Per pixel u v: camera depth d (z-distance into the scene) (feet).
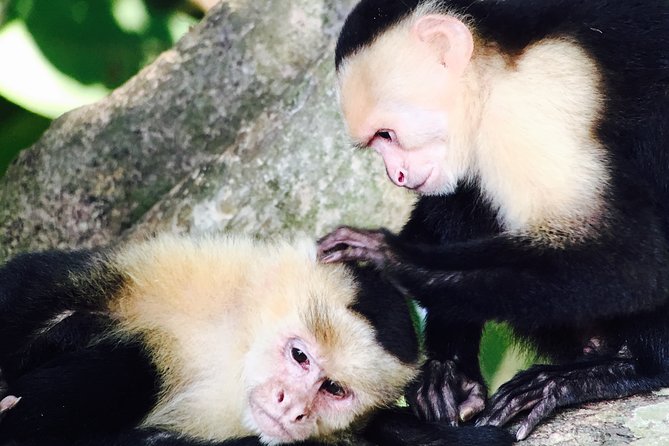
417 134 26.86
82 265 25.82
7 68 36.19
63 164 34.73
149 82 35.09
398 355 25.80
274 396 25.18
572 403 25.39
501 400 25.44
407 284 25.48
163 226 34.17
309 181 34.04
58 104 36.40
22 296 24.91
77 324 25.50
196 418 25.59
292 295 25.91
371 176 33.94
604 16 26.14
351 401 25.48
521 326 25.80
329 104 34.09
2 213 35.17
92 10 36.88
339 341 25.38
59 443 23.80
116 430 24.49
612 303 24.35
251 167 34.19
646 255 24.34
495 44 26.25
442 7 26.89
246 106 34.78
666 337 25.62
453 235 28.12
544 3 26.40
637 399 25.41
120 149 34.73
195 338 25.88
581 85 25.50
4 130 36.96
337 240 26.35
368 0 27.73
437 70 26.66
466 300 24.98
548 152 25.14
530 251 24.79
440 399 26.20
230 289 26.30
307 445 25.35
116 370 24.68
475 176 26.68
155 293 25.91
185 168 34.88
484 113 26.08
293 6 34.99
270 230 34.17
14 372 24.54
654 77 25.77
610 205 24.71
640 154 25.67
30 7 36.40
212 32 35.17
